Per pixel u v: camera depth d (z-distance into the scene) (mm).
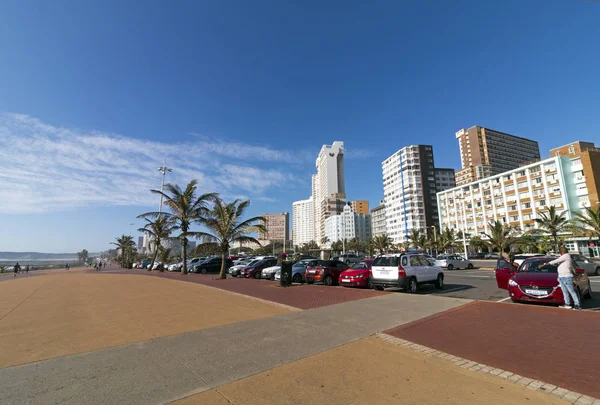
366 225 159000
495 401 3520
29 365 4723
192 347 5531
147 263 55844
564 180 63094
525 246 52000
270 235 154000
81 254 151875
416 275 13125
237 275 27016
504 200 74688
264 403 3498
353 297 11438
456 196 89625
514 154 141250
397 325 7008
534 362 4695
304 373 4336
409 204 119562
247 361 4805
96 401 3545
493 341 5762
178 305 10375
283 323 7293
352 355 5062
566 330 6340
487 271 28891
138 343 5836
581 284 9539
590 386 3857
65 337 6438
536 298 9008
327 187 183875
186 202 31047
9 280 27078
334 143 189500
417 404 3449
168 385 3963
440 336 6137
